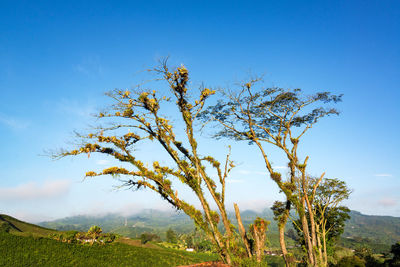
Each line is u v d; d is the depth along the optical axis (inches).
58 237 1503.4
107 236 1761.8
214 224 569.6
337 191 1327.5
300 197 856.9
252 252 605.6
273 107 884.6
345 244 4790.8
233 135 920.9
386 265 1328.7
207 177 628.7
